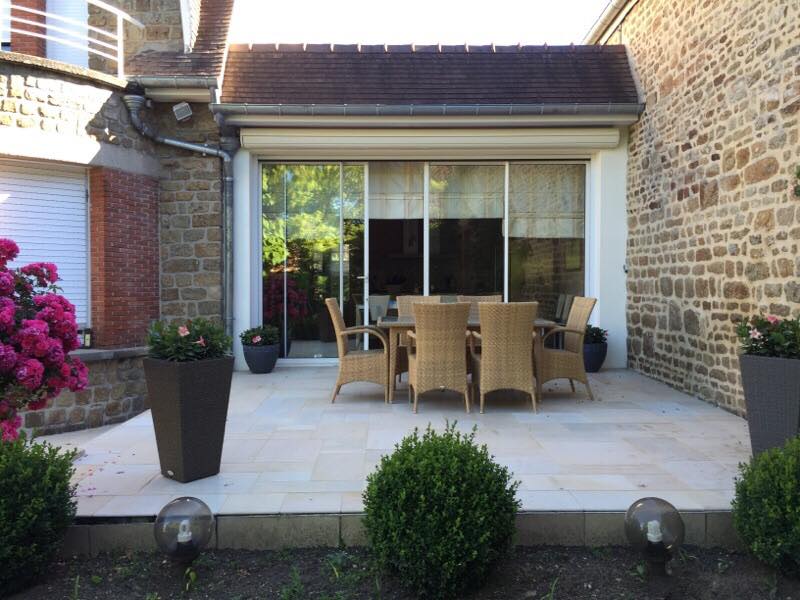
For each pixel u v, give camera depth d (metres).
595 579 2.49
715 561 2.63
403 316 6.06
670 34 5.91
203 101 6.70
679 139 5.73
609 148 6.93
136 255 6.51
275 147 6.76
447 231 7.25
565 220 7.29
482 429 4.31
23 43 7.54
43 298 3.32
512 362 4.81
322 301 7.28
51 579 2.52
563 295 7.28
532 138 6.77
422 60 7.19
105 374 6.16
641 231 6.60
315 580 2.48
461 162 7.21
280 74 6.97
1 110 5.42
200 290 6.83
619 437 4.09
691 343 5.51
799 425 3.00
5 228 5.76
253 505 2.84
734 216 4.80
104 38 6.96
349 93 6.77
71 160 5.84
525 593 2.39
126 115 6.38
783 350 3.17
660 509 2.44
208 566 2.60
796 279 4.06
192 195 6.82
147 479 3.25
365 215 7.21
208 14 7.28
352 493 3.02
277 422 4.54
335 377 6.52
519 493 2.98
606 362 7.06
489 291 7.27
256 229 7.09
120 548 2.74
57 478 2.51
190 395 3.15
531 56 7.21
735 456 3.64
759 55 4.45
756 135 4.51
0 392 3.03
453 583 2.29
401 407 5.07
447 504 2.29
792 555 2.31
